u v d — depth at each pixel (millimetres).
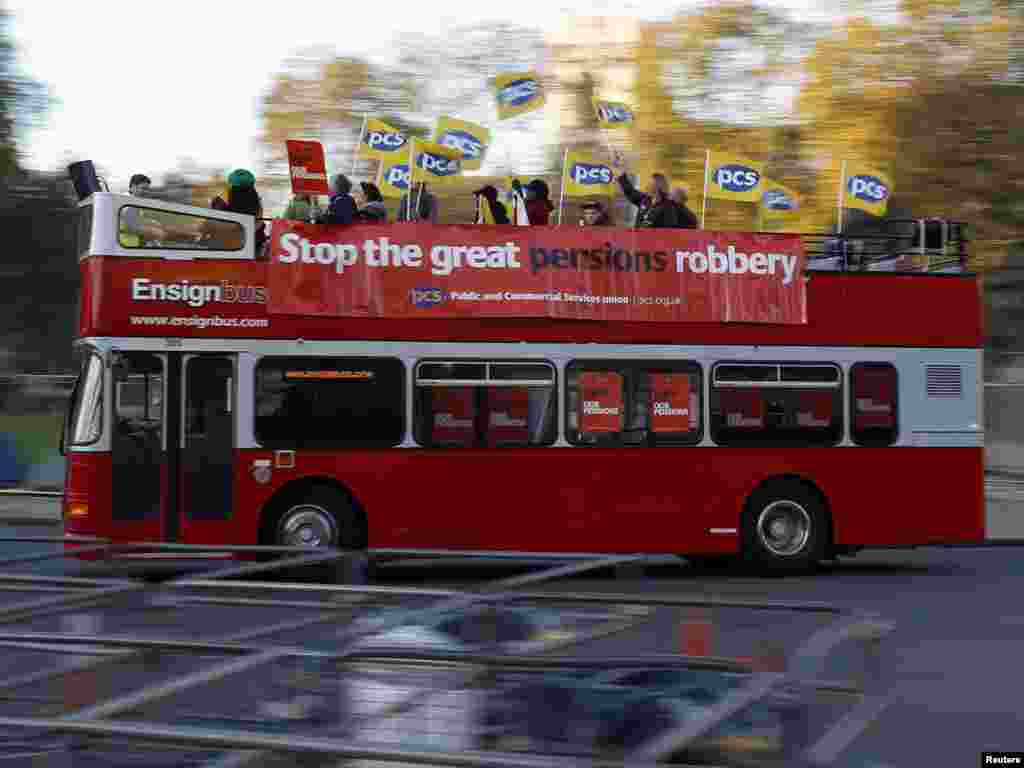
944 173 31078
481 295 13484
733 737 2695
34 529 16812
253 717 3074
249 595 4027
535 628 3885
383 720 3043
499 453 13383
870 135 31828
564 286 13641
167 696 2650
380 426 13180
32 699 3045
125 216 12891
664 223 14148
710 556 15172
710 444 13828
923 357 14383
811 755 2635
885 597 12508
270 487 12922
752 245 14117
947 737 6781
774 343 14062
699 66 35719
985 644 9859
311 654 3070
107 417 12578
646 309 13805
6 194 36531
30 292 37562
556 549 13422
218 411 12906
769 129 34219
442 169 14484
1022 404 27828
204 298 12938
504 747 2887
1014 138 30766
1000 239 30812
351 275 13250
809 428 14070
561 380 13547
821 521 14102
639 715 3014
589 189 15727
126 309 12766
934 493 14289
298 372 13062
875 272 14375
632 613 3920
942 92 31297
